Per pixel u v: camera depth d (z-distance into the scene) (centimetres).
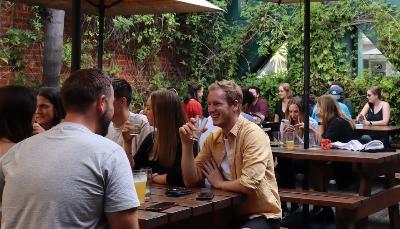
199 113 980
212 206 329
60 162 222
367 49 1182
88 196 221
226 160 377
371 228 634
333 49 1193
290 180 630
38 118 372
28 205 221
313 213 667
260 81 1255
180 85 1244
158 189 371
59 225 218
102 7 547
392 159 536
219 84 375
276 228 368
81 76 239
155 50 1193
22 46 949
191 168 370
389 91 1130
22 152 232
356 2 1173
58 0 551
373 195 543
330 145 592
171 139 393
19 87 297
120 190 224
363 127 898
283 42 1257
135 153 422
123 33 1136
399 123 1127
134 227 227
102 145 227
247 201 366
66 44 1009
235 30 1304
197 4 543
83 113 236
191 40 1255
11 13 944
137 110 1138
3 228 229
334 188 793
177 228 357
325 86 1198
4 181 237
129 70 1159
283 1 658
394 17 1147
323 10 1191
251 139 364
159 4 542
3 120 289
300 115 682
